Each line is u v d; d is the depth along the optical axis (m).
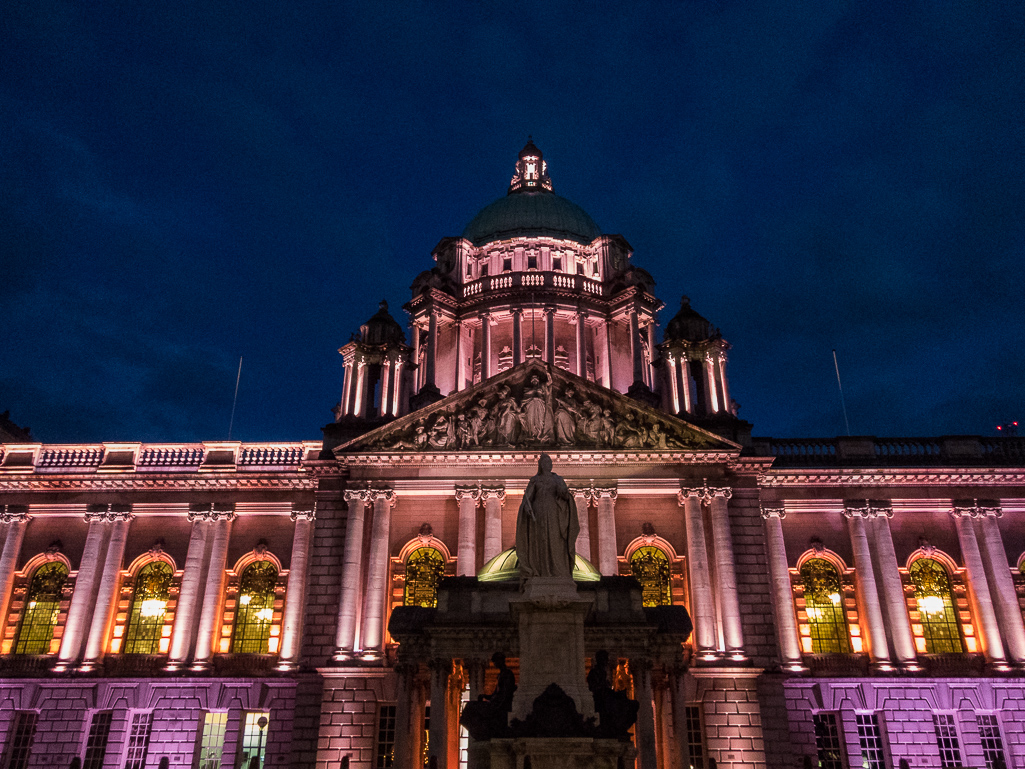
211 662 46.41
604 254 68.19
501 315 64.38
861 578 47.25
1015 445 50.97
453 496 46.31
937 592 47.78
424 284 66.62
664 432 46.50
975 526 48.66
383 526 45.03
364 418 50.28
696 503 45.28
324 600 44.59
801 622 47.09
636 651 31.22
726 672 41.50
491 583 32.34
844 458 50.66
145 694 45.47
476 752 19.23
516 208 71.69
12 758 44.88
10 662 46.72
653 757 30.27
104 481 50.38
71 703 45.38
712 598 43.78
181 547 49.34
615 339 64.81
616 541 45.03
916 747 43.53
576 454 45.59
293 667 45.75
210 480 50.06
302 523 49.19
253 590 48.69
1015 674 44.91
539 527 20.97
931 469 49.00
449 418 46.94
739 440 48.47
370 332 52.97
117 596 48.38
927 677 44.88
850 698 44.47
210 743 45.00
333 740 40.75
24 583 48.94
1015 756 43.53
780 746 41.34
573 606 20.31
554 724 18.16
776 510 48.59
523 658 19.97
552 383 47.59
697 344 51.84
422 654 31.88
